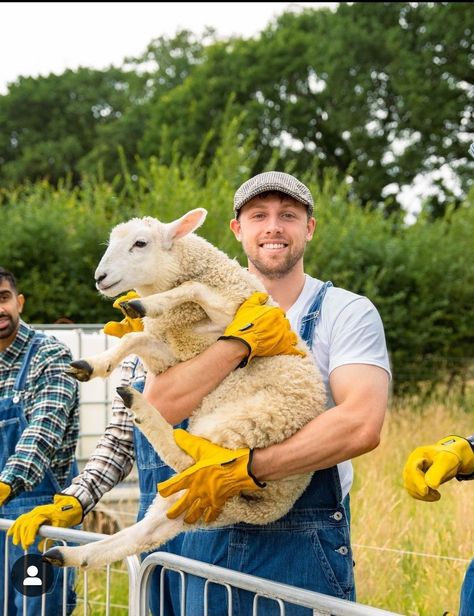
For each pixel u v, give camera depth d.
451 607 4.46
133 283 3.05
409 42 24.64
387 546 5.12
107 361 2.77
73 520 3.23
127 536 2.74
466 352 12.48
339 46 25.02
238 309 2.89
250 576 2.60
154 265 3.04
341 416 2.68
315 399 2.78
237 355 2.72
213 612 2.90
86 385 6.14
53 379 4.04
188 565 2.79
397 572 4.80
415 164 24.55
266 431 2.65
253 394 2.75
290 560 2.85
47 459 3.88
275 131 27.75
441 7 23.75
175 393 2.74
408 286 12.03
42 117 39.66
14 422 4.05
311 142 28.45
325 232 12.12
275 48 27.61
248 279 3.00
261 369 2.79
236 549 2.89
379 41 24.56
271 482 2.71
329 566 2.86
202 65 29.27
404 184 25.66
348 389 2.80
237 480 2.56
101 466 3.34
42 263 11.00
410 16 25.20
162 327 2.85
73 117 39.41
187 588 3.03
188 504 2.61
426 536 5.25
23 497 4.03
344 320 2.96
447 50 23.83
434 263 12.37
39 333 4.22
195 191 12.20
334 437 2.65
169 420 2.76
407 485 2.54
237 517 2.73
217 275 2.98
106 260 3.06
